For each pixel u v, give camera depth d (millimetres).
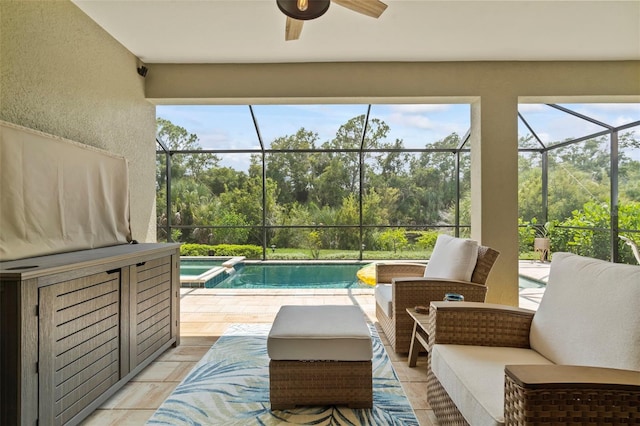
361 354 2016
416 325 2541
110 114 3246
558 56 3754
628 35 3297
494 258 2828
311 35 3285
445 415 1698
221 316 3926
